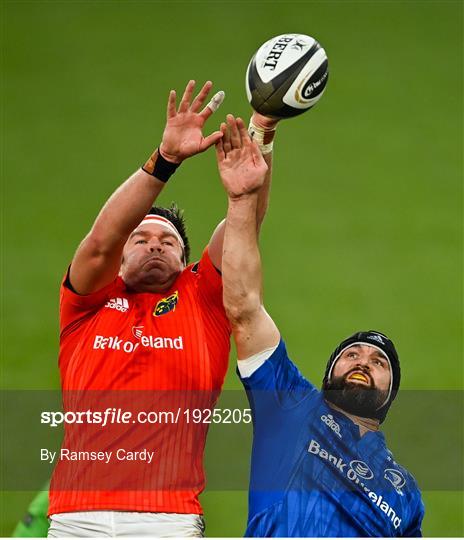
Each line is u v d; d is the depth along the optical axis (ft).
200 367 65.87
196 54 241.96
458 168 212.84
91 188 202.69
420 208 200.64
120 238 64.03
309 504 63.41
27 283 175.83
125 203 63.41
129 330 66.33
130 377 65.51
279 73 63.41
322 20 255.09
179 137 63.10
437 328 167.43
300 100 63.67
